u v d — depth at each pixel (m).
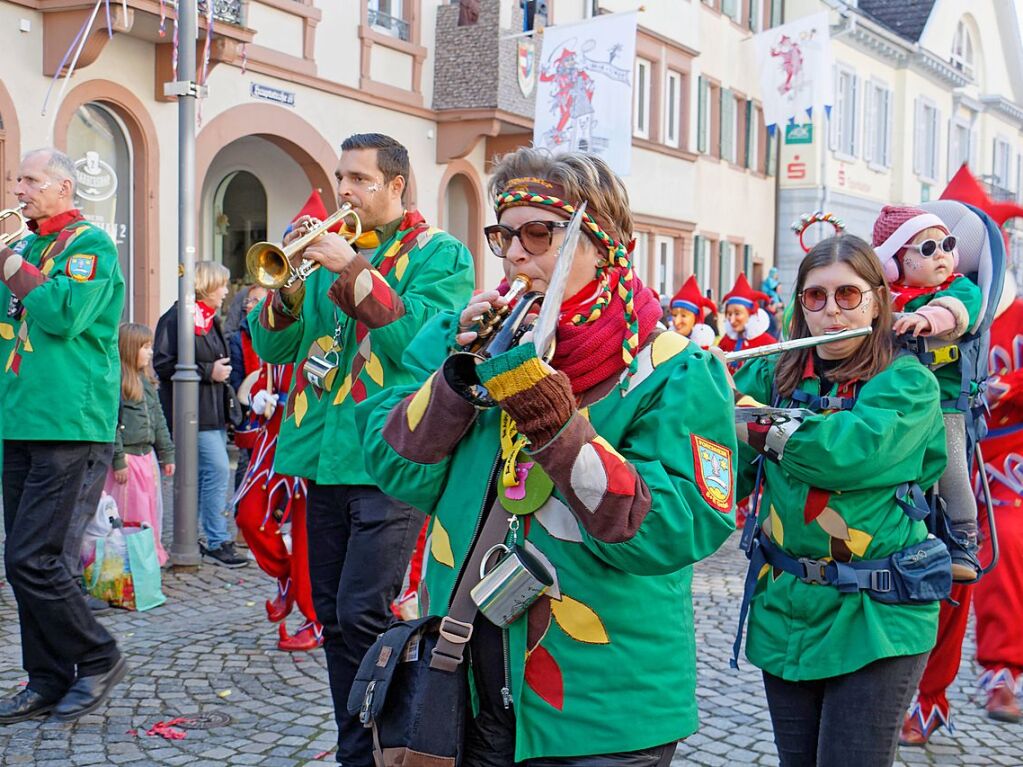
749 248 26.66
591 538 2.02
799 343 2.97
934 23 33.91
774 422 2.90
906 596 2.90
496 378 1.90
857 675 2.92
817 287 3.05
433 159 16.16
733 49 25.47
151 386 7.14
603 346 2.08
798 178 28.08
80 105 11.23
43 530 4.36
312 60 13.91
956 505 3.86
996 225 4.15
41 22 10.83
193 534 7.36
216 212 15.12
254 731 4.47
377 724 2.12
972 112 37.78
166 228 12.31
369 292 3.51
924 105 33.81
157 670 5.20
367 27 14.70
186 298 7.30
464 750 2.15
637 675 2.07
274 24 13.37
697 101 23.62
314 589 3.71
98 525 6.34
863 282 3.02
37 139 10.86
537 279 2.11
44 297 4.23
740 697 5.09
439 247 3.80
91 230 4.44
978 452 4.02
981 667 4.95
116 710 4.64
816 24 19.30
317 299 3.80
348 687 3.60
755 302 11.39
